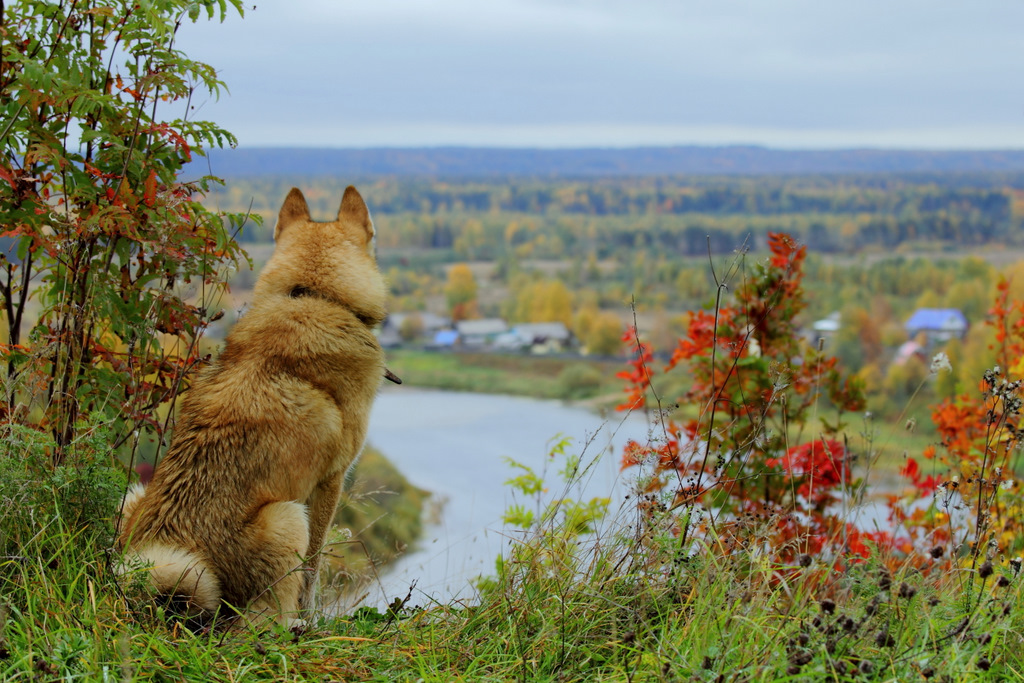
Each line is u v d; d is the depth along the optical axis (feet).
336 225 13.51
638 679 8.30
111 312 11.91
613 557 10.44
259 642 8.86
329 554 11.71
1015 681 8.47
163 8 11.80
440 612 10.74
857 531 13.61
